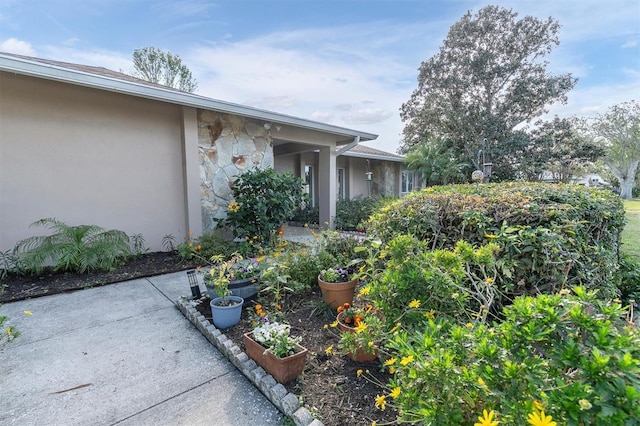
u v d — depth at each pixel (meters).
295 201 6.25
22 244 4.12
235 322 2.76
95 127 4.76
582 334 1.08
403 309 1.94
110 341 2.60
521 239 2.41
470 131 16.78
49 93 4.38
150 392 1.98
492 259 1.96
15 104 4.16
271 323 2.51
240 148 6.19
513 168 16.31
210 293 3.12
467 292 1.99
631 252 5.59
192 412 1.81
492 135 16.05
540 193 3.05
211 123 5.81
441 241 2.92
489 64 16.05
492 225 2.68
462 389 1.15
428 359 1.25
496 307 2.50
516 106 15.97
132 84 4.34
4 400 1.90
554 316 1.11
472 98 16.78
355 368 2.10
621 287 3.44
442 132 17.70
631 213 12.12
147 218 5.31
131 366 2.26
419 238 3.02
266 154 6.57
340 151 8.09
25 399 1.91
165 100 4.79
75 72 3.86
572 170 17.14
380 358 2.04
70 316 3.06
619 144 25.58
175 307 3.29
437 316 1.78
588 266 2.51
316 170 11.77
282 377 1.94
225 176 6.01
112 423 1.73
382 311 2.01
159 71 17.33
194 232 5.57
